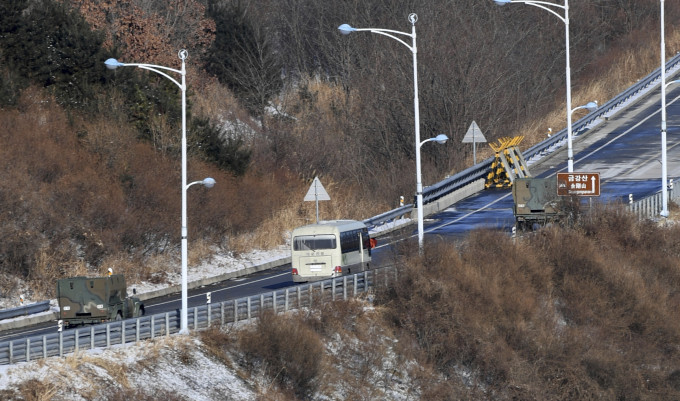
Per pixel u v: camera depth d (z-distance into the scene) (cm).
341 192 11212
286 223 9862
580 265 7312
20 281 7606
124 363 5094
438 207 10375
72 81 10150
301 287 6297
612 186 10775
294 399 5512
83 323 5981
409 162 13175
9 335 6178
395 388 6056
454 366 6344
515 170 11356
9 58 10025
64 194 8231
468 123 13475
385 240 9106
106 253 8156
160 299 7494
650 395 6594
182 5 13600
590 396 6372
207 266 8581
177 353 5391
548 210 8481
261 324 5675
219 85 13425
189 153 9481
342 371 5959
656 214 9156
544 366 6419
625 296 7119
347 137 13325
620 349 6856
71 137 9169
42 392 4572
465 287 6594
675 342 7062
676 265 7756
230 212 9256
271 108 13788
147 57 11731
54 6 10881
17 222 7838
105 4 12150
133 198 8638
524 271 7144
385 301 6656
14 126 8812
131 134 9406
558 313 7075
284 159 11656
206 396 5175
